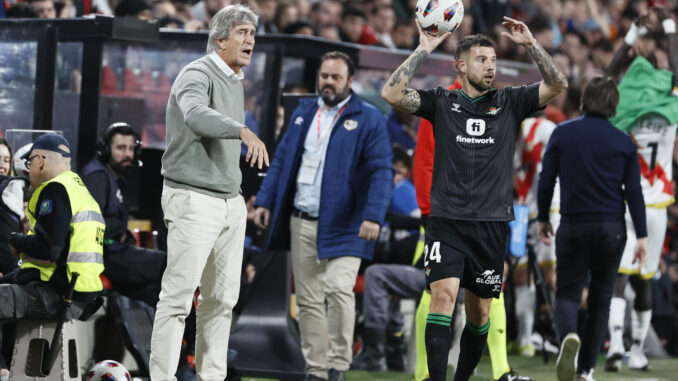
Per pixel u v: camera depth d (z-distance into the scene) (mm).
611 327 25844
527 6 50562
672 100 25938
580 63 47969
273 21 36781
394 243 26328
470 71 16969
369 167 21094
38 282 17516
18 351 17688
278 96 25750
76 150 22906
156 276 20047
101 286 18062
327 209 20969
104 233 19500
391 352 26000
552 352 29266
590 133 21594
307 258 21359
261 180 24688
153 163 24297
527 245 26688
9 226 19062
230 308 17469
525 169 27484
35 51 22844
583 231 21594
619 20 53781
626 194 21938
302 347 21594
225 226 17109
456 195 16828
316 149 21406
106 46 24141
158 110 25266
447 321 16828
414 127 32281
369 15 42219
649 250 26234
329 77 21203
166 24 30078
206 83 16562
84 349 20297
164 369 16656
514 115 17141
